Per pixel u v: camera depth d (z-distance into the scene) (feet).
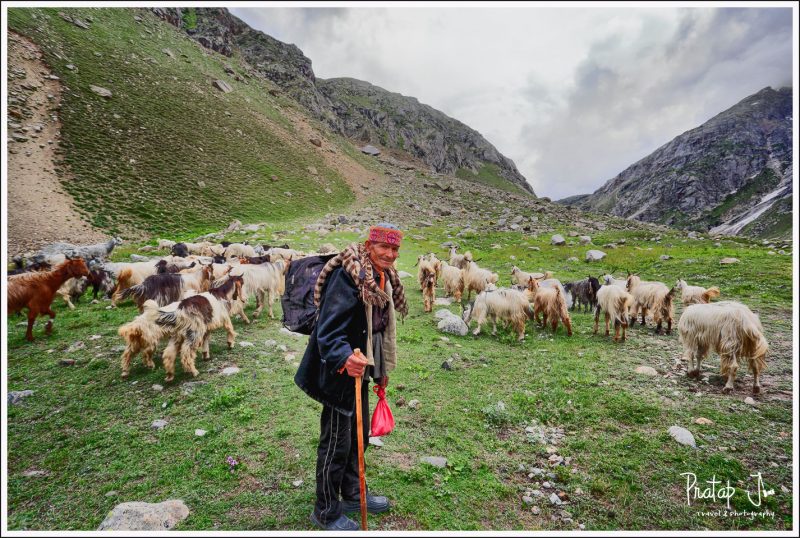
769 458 12.89
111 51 175.42
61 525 10.20
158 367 20.74
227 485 11.82
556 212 186.29
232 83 241.96
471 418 16.16
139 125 145.18
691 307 19.49
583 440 14.46
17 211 81.10
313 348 9.73
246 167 168.96
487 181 572.92
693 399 17.24
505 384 19.52
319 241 77.61
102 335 25.63
